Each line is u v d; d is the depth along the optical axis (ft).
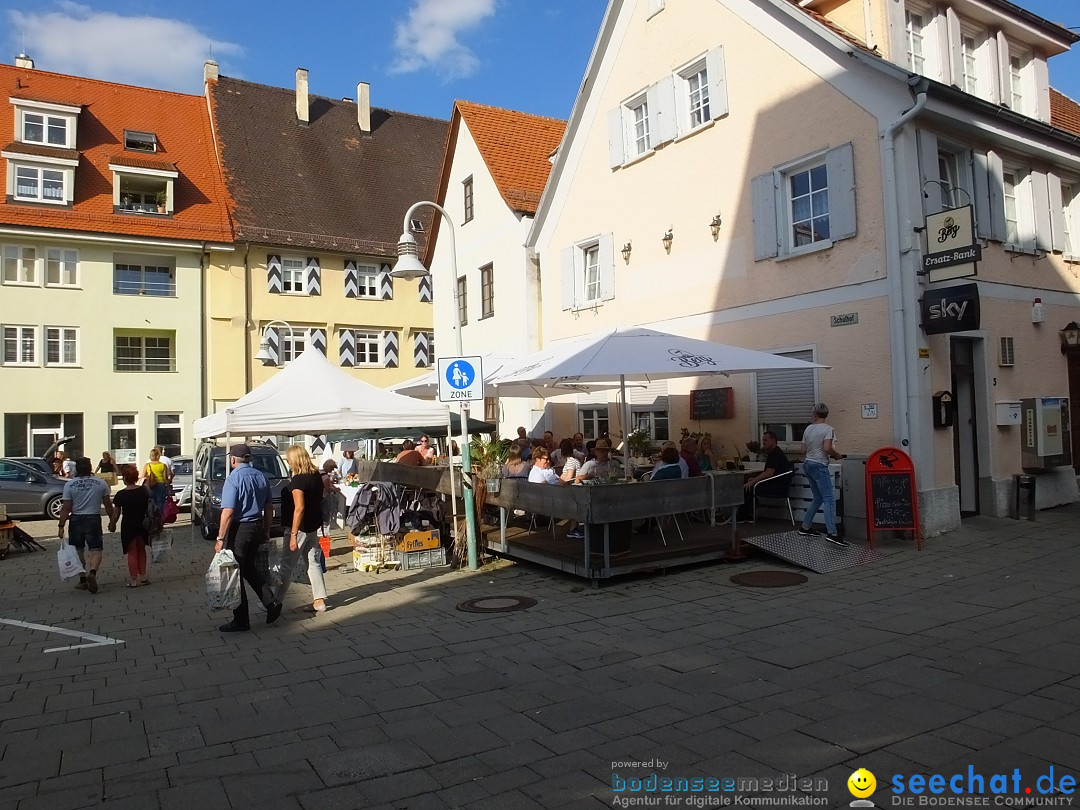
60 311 87.86
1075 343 41.70
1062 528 35.32
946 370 35.50
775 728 15.05
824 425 32.91
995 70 42.96
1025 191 41.47
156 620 26.71
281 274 101.45
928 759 13.42
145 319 92.22
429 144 127.65
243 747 15.10
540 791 12.84
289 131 116.47
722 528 35.06
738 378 42.80
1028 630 20.84
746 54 42.32
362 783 13.35
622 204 51.83
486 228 68.54
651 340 32.81
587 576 28.32
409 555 34.01
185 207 97.71
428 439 56.24
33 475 65.05
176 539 48.83
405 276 34.71
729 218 43.65
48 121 93.50
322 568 27.22
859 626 21.98
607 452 34.86
